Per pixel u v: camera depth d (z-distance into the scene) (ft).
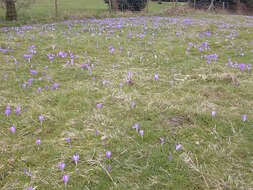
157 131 9.69
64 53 20.70
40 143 8.80
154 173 7.38
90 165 7.75
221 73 16.88
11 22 45.47
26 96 12.96
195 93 13.57
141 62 19.89
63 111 11.18
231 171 7.43
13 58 19.42
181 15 62.44
